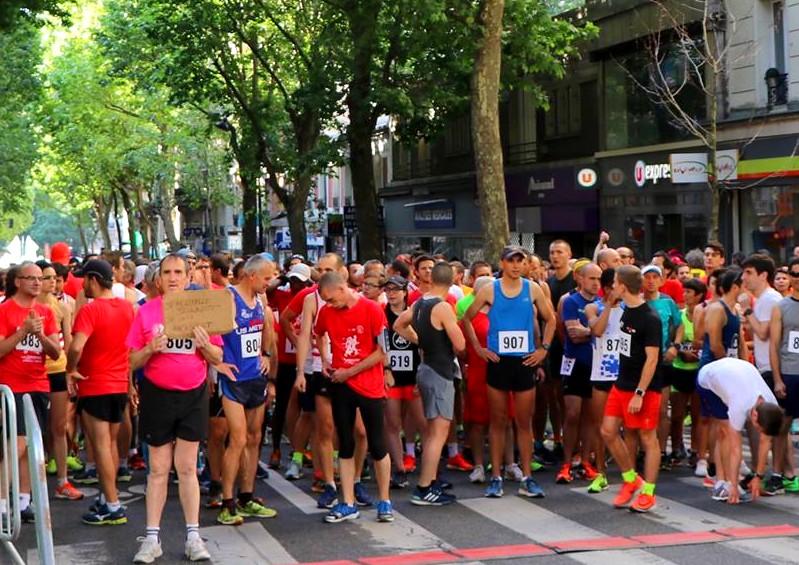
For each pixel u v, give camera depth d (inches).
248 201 1542.8
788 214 946.7
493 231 838.5
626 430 401.1
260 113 1337.4
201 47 1267.2
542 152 1337.4
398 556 329.7
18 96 1616.6
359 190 1203.9
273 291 502.3
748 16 971.3
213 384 382.9
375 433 378.0
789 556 322.7
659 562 317.1
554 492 426.6
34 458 279.9
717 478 412.2
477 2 881.5
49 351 379.2
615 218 1188.5
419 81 1208.2
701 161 965.2
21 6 960.9
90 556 337.1
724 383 396.8
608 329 424.2
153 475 332.2
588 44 1204.5
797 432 539.8
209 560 330.0
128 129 1898.4
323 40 1171.3
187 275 339.3
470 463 486.9
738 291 440.8
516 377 412.5
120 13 1470.2
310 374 430.0
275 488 444.1
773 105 949.2
